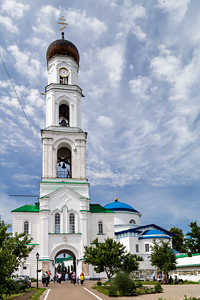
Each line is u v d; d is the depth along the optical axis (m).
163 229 65.44
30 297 28.69
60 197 52.97
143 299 26.78
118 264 36.03
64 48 61.59
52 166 55.28
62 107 62.06
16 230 51.50
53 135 56.78
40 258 49.84
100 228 55.31
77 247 51.06
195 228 33.88
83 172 56.12
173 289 34.88
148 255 58.44
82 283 42.03
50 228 51.19
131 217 71.50
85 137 58.44
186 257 50.72
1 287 22.42
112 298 28.14
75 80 61.88
